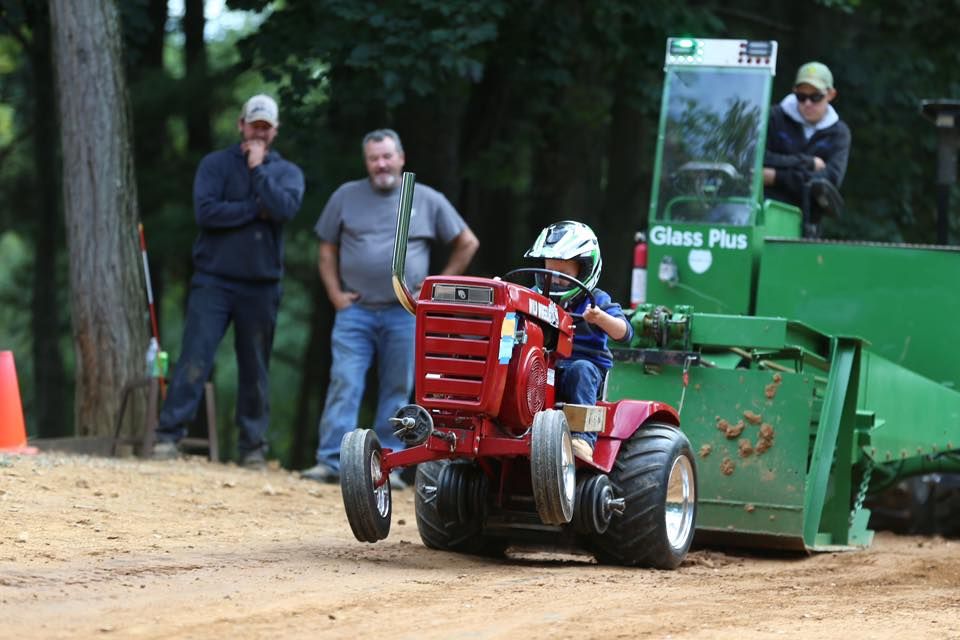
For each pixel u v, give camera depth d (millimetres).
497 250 59969
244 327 33562
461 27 40750
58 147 60312
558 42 46656
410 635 14727
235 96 54031
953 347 28750
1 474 26703
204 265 33344
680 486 22062
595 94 53406
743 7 54062
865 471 27312
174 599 16094
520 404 19594
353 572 19156
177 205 52000
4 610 14906
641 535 21031
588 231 21500
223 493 28172
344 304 32562
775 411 24406
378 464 20172
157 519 24203
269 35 44000
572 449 19609
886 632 16062
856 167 52125
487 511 21375
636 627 15789
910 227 53594
